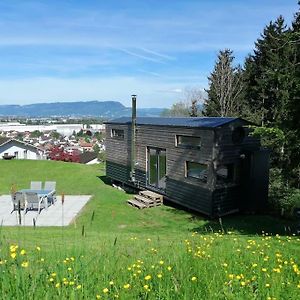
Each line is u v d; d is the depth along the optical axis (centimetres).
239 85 3644
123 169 2147
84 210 1703
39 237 796
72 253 459
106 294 341
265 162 1602
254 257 531
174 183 1727
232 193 1580
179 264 444
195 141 1595
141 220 1562
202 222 1510
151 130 1864
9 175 2525
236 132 1552
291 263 499
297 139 1182
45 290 338
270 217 1565
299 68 1198
